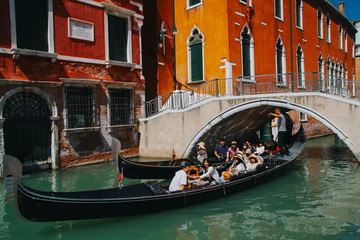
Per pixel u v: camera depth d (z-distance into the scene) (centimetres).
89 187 731
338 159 1098
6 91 811
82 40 978
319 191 698
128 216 550
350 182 765
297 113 1719
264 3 1369
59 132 923
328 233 480
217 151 936
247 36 1271
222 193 650
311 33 1816
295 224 517
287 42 1534
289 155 975
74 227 512
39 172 876
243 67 1241
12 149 836
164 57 1307
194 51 1290
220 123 1040
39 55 861
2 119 793
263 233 486
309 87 963
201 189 609
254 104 965
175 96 1140
